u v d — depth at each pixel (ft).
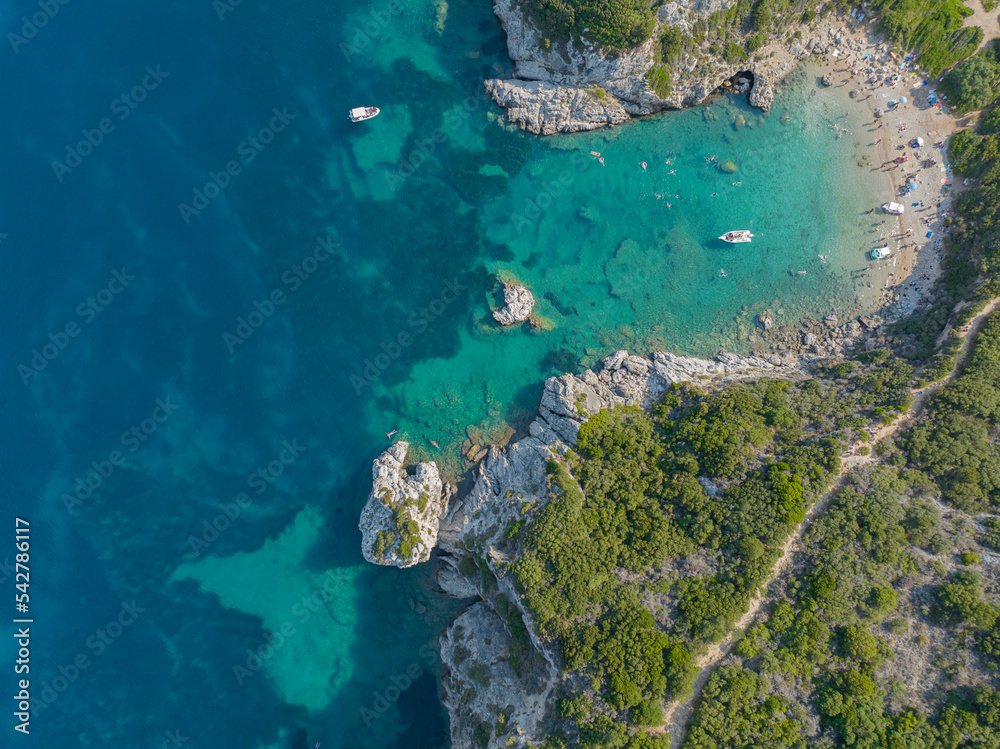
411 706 183.62
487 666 167.22
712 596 144.05
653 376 187.62
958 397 157.48
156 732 182.19
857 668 134.31
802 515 149.48
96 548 190.80
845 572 143.13
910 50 189.16
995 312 167.32
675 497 159.12
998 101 183.52
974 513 147.02
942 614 136.15
